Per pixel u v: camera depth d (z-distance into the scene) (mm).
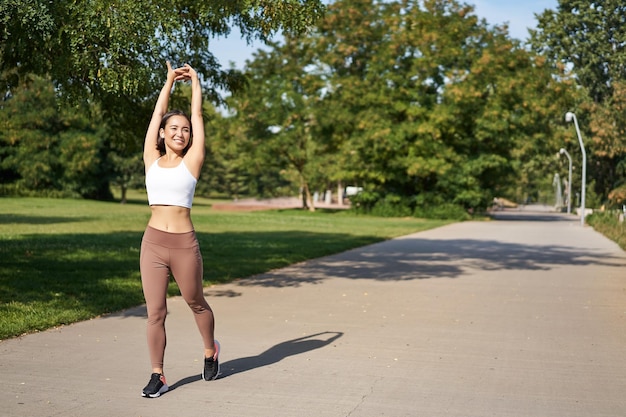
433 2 54812
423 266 16703
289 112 56312
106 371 6219
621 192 58438
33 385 5742
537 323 9227
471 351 7422
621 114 58844
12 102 62281
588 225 44625
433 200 54969
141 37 9703
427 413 5223
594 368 6773
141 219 34688
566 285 13438
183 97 13547
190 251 5641
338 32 56000
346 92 54219
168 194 5594
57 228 26906
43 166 62969
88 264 14125
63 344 7254
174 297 10625
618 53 63906
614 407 5473
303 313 9609
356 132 54719
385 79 53781
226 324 8688
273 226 34375
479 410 5332
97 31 9711
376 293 11805
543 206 129750
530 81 53000
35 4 9031
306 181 59094
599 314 10055
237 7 10844
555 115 54656
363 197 55531
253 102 56125
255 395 5613
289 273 14648
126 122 13539
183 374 6223
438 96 54156
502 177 56312
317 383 5996
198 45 12586
